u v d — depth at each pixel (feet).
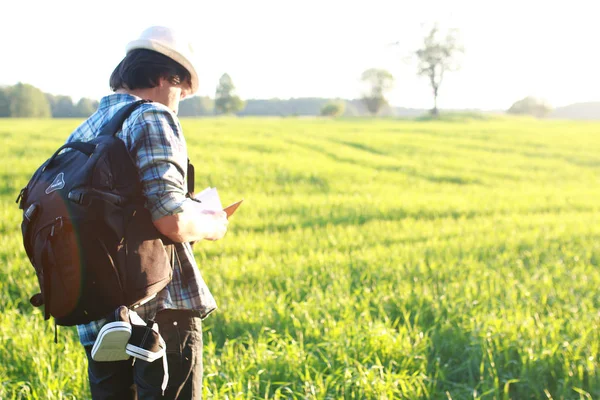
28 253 7.56
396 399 13.30
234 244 30.32
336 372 13.96
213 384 13.02
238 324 17.63
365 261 26.05
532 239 33.17
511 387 14.65
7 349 15.20
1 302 19.66
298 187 61.77
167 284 7.90
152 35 8.07
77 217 6.89
